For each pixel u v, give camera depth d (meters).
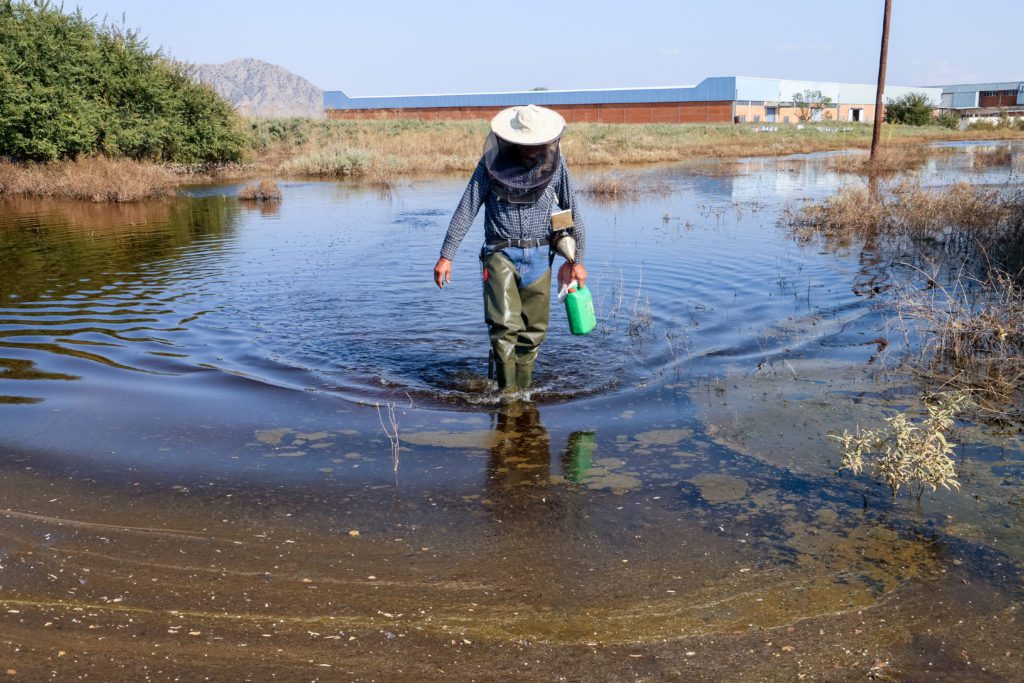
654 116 82.69
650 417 4.91
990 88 109.06
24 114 22.59
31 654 2.60
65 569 3.16
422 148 35.00
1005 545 3.29
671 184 23.00
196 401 5.30
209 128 29.27
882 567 3.15
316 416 5.02
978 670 2.53
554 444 4.51
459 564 3.22
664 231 13.11
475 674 2.53
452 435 4.68
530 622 2.82
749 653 2.63
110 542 3.39
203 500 3.81
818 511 3.62
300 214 16.53
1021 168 23.69
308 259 10.75
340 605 2.92
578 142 36.50
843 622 2.79
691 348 6.39
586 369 5.91
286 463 4.27
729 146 44.50
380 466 4.23
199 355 6.35
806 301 7.92
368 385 5.62
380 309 7.82
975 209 11.16
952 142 48.47
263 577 3.11
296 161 30.03
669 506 3.71
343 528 3.53
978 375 5.46
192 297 8.40
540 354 6.28
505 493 3.89
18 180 20.81
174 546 3.36
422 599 2.96
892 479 3.72
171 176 24.14
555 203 5.30
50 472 4.12
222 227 14.38
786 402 5.07
